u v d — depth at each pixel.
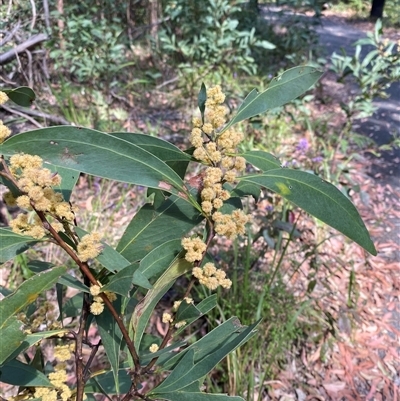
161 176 0.29
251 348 0.79
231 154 0.32
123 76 1.73
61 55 1.46
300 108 1.43
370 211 1.24
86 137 0.28
